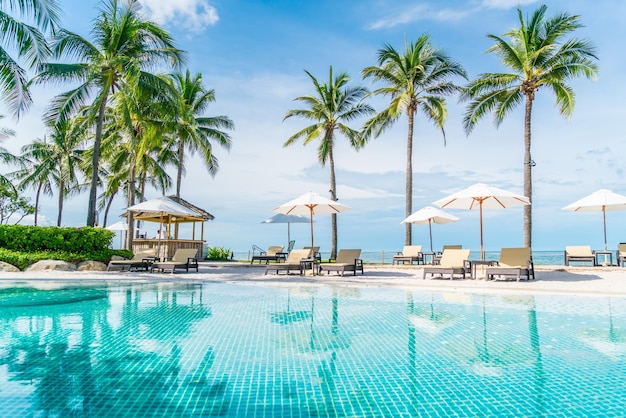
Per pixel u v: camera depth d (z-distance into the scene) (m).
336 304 8.31
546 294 9.28
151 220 25.55
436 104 21.91
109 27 17.86
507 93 19.92
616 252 16.59
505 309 7.59
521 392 3.49
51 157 34.84
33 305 8.25
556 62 18.38
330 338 5.46
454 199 13.90
